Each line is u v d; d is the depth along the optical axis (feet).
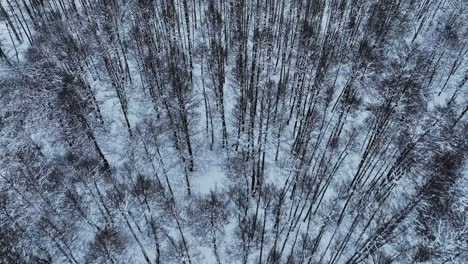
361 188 137.59
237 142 146.00
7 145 125.80
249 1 189.57
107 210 122.42
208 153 146.51
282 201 134.41
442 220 123.34
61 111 134.92
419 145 135.03
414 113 149.07
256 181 138.62
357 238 129.70
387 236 123.54
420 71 170.19
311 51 170.50
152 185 133.49
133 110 152.87
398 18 204.74
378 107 152.87
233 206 134.41
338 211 136.15
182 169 140.26
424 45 194.70
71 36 164.35
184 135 142.72
